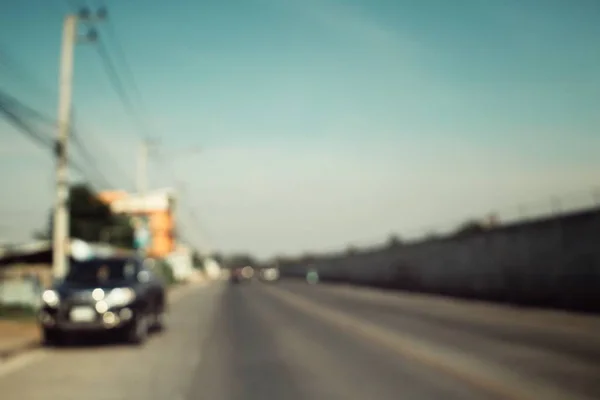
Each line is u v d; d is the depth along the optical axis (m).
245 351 12.61
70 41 20.58
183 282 72.31
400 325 17.88
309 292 44.12
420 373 9.70
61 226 19.44
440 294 37.56
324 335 15.42
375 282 55.25
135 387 8.72
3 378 9.49
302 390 8.44
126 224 63.22
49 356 12.03
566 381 8.90
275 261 155.12
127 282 14.01
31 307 22.17
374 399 7.79
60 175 19.53
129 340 13.55
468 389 8.36
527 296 26.56
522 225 27.02
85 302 13.00
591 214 21.97
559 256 24.09
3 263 34.09
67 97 20.33
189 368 10.46
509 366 10.28
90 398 7.96
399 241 47.53
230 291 47.47
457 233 35.12
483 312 22.92
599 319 19.00
